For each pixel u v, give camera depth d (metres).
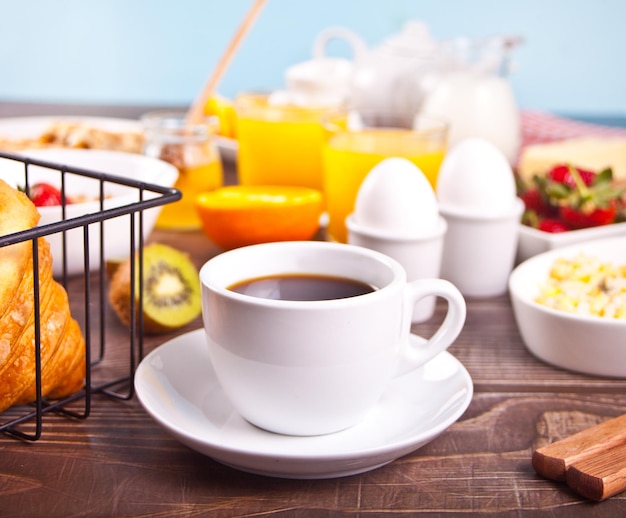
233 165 1.02
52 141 0.88
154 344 0.62
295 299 0.52
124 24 1.89
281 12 1.83
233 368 0.49
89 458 0.51
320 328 0.48
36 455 0.51
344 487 0.49
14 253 0.49
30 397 0.52
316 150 0.87
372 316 0.48
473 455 0.52
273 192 0.76
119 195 0.69
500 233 0.69
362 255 0.52
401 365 0.52
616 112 1.86
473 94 0.97
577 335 0.59
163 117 0.86
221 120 1.01
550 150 0.99
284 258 0.53
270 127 0.87
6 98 1.95
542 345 0.60
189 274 0.65
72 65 1.93
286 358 0.48
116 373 0.58
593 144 1.03
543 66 1.84
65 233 0.59
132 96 1.95
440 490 0.49
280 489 0.49
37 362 0.50
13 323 0.50
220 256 0.52
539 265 0.65
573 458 0.49
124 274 0.63
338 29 1.07
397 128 0.83
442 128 0.77
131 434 0.53
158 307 0.63
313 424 0.50
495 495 0.49
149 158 0.71
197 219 0.82
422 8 1.82
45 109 1.26
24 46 1.91
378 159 0.75
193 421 0.50
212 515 0.47
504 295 0.71
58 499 0.48
